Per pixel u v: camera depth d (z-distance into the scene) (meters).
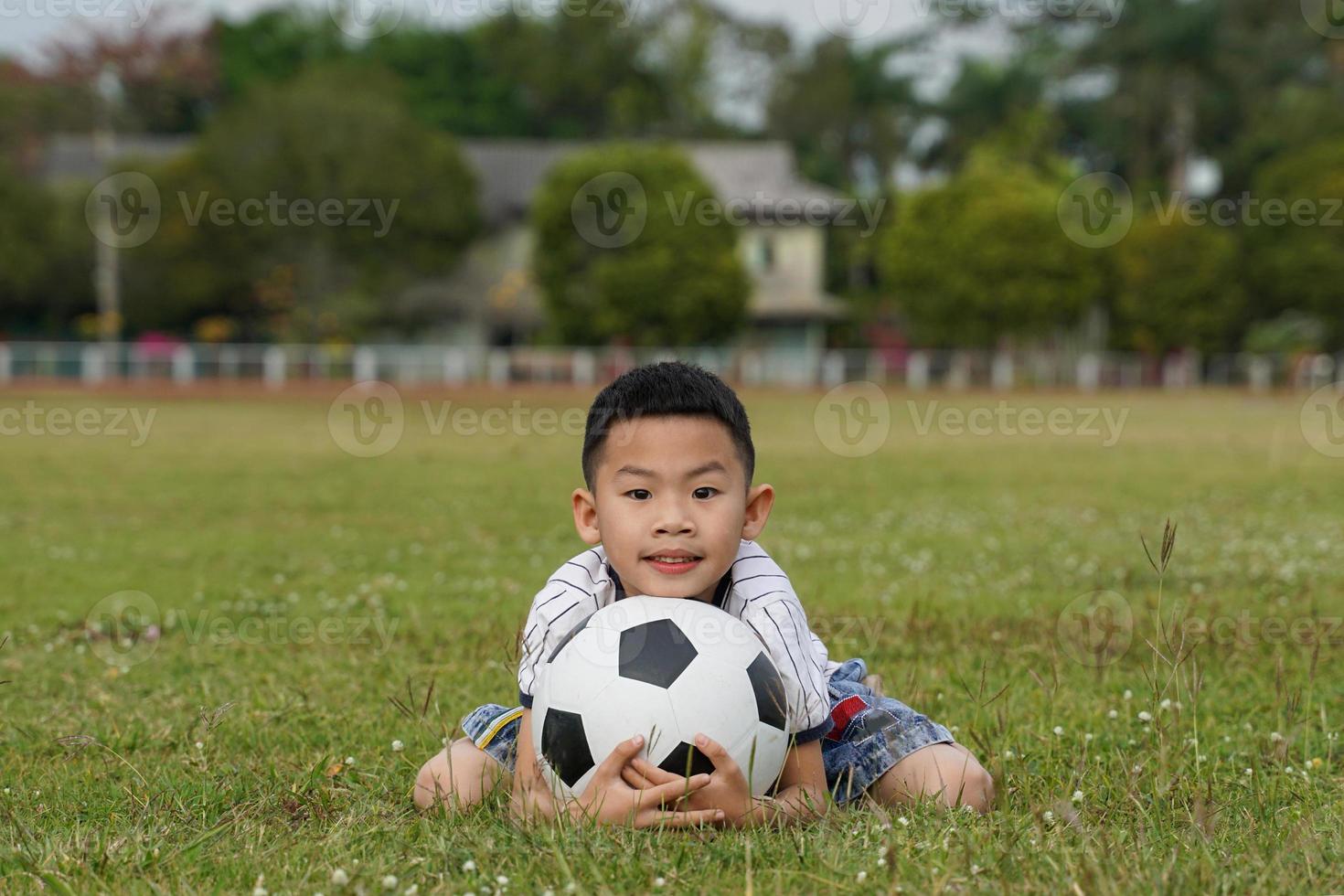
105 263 32.03
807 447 15.59
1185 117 44.81
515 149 40.22
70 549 7.44
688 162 32.53
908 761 2.73
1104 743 3.30
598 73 47.72
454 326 36.28
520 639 2.96
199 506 9.57
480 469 12.70
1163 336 35.47
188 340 33.94
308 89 33.53
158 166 32.31
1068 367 35.75
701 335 32.25
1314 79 45.47
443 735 3.34
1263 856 2.28
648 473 2.52
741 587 2.67
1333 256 34.75
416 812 2.74
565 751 2.46
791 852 2.30
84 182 34.22
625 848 2.28
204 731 3.48
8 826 2.66
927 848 2.32
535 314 36.22
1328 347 36.31
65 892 2.21
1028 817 2.51
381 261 33.38
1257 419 21.67
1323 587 5.93
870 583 6.04
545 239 32.44
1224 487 10.98
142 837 2.49
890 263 35.09
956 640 4.68
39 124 36.44
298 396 25.64
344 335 32.97
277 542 7.73
